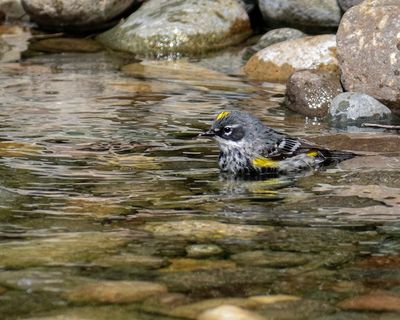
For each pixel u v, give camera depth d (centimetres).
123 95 1858
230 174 1285
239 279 814
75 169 1281
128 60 2283
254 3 2594
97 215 1041
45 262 859
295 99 1777
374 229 981
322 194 1158
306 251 901
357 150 1426
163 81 2023
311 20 2409
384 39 1792
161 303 754
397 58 1773
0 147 1407
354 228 987
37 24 2606
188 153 1401
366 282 807
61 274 824
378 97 1791
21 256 877
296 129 1619
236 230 978
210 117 1667
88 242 927
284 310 740
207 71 2153
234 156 1308
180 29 2389
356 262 865
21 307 744
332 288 792
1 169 1267
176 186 1200
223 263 861
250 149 1305
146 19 2453
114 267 846
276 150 1316
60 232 965
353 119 1717
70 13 2508
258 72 2103
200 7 2458
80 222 1009
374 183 1214
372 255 887
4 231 967
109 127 1567
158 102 1795
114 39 2438
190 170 1300
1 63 2195
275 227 991
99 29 2570
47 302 755
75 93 1869
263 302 758
